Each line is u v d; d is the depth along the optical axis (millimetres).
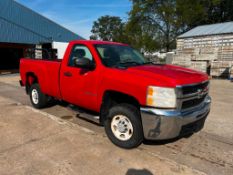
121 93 3834
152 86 3361
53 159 3498
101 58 4270
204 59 18578
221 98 8469
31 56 15930
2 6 20578
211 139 4430
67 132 4566
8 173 3109
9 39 17469
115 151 3809
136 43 37031
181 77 3564
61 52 17922
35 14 22828
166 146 4070
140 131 3701
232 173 3266
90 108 4566
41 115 5668
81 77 4484
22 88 10039
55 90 5344
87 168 3275
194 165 3447
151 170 3273
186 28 36094
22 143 4023
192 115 3543
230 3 36531
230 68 15312
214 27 20062
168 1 34531
